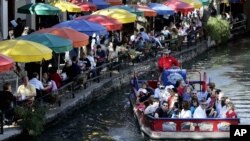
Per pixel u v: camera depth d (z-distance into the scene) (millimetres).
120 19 34375
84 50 31719
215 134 22141
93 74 29812
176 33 42531
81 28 29703
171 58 30188
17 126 21594
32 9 32000
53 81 24625
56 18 38875
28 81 23625
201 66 40625
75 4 36719
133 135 23500
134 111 26328
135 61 35844
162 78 27562
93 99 28438
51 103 24344
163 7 42156
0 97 21453
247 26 58219
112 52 32562
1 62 20062
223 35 49844
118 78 32250
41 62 25234
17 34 33562
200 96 24781
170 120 22250
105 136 23328
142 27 41906
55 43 24859
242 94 31516
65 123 24844
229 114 22438
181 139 22250
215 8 53625
